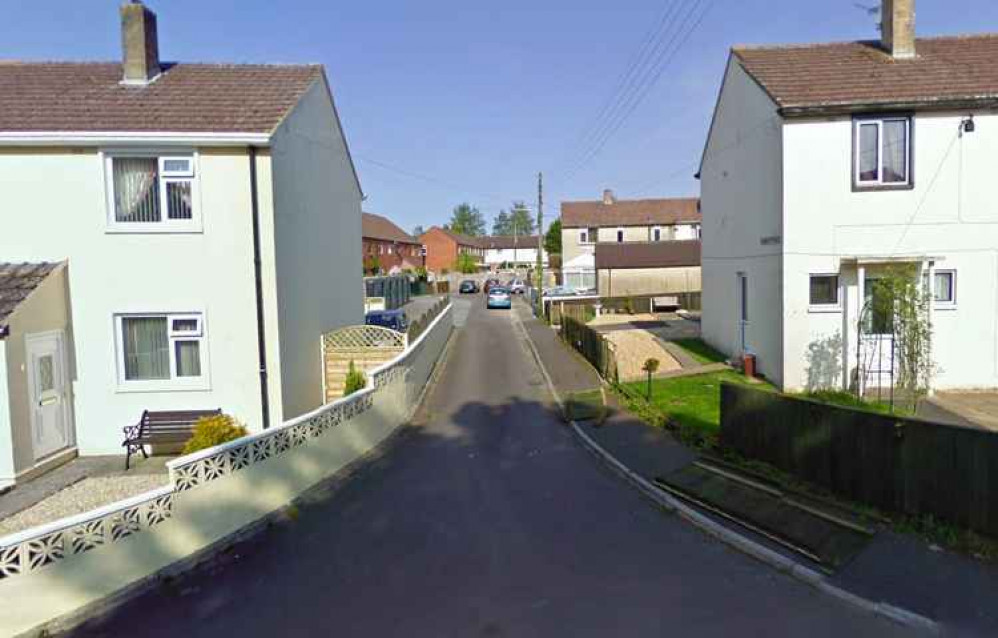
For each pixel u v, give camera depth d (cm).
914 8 1472
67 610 548
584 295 3950
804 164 1333
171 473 647
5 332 983
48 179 1149
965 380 1335
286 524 745
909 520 647
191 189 1180
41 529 535
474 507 784
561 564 615
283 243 1249
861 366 1321
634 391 1401
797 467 809
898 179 1330
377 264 5400
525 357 2111
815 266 1346
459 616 520
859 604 513
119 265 1170
